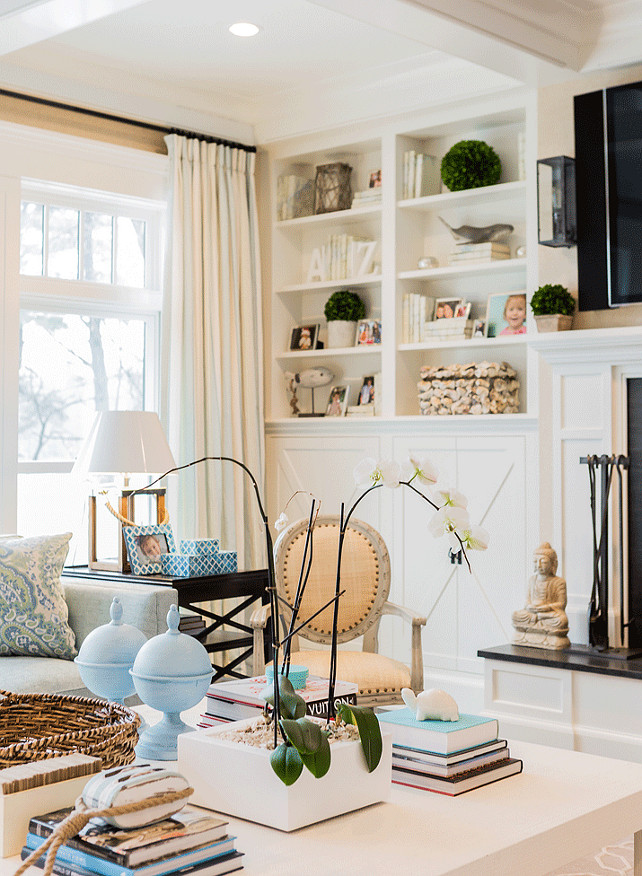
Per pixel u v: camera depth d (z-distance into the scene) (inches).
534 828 67.5
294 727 66.6
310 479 208.7
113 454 160.6
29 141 173.2
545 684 153.8
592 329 161.0
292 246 220.4
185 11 159.5
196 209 195.9
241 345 205.8
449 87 182.1
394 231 197.2
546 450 168.9
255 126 209.9
